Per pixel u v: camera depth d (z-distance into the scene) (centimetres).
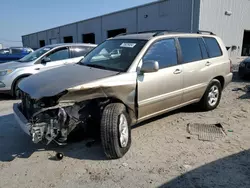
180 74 439
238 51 2331
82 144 385
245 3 2220
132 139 402
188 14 1902
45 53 724
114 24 2767
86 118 336
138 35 447
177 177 294
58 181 289
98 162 331
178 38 459
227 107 587
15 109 373
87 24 3278
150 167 317
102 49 451
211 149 366
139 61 379
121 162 330
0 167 322
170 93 427
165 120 491
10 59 1358
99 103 342
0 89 662
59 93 301
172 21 2048
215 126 460
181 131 435
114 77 346
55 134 310
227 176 296
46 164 328
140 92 374
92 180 291
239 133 427
